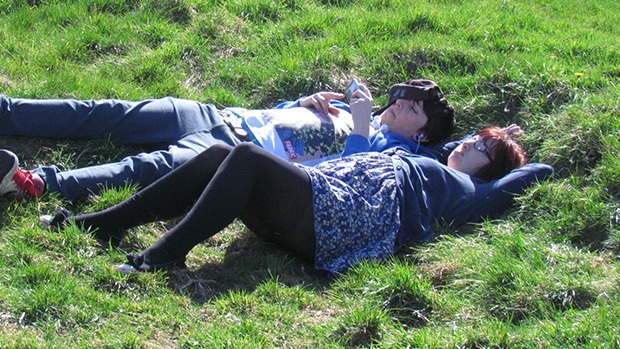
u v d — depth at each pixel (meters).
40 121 4.62
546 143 5.13
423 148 4.96
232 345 3.32
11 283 3.55
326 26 6.90
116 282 3.68
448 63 6.15
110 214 4.04
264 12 7.16
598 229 4.37
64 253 3.85
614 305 3.54
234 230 4.48
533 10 8.41
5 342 3.17
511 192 4.64
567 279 3.75
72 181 4.34
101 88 5.45
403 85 5.00
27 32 6.38
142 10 6.90
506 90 5.71
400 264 3.97
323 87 5.93
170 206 4.09
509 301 3.71
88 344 3.26
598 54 6.44
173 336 3.43
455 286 3.92
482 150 4.78
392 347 3.37
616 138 4.91
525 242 4.16
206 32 6.62
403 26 6.84
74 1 6.98
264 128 4.79
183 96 5.74
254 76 6.06
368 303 3.71
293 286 3.98
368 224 4.12
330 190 4.04
